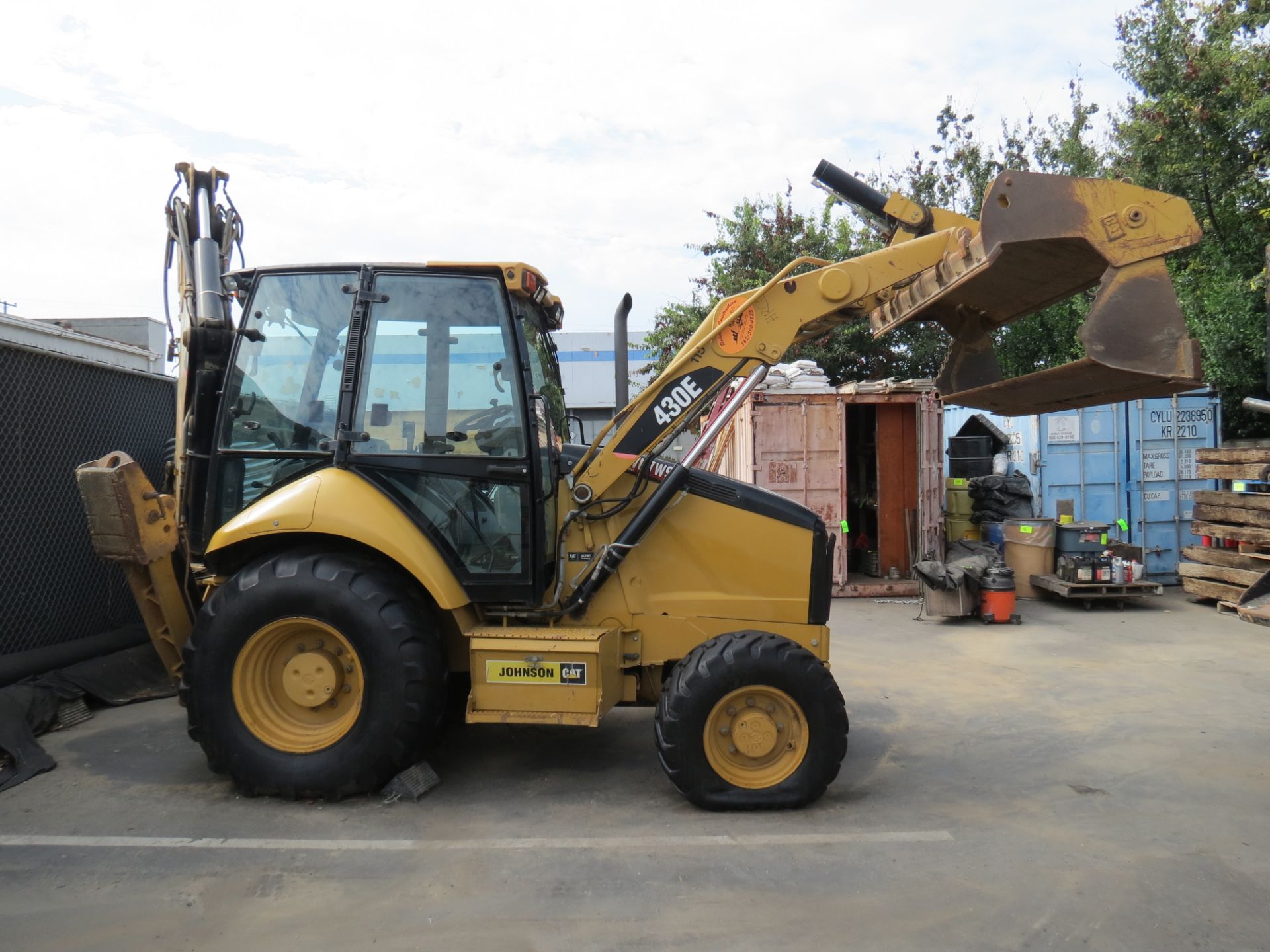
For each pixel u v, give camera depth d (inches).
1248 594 345.7
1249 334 428.8
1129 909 119.6
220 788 161.8
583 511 172.7
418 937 110.5
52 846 136.4
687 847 139.0
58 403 226.7
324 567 153.0
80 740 189.2
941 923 115.3
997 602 335.3
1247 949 109.5
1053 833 146.1
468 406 163.5
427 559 154.4
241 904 118.8
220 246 215.6
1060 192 142.4
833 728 154.5
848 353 656.4
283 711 158.6
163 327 468.8
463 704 202.4
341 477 159.0
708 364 171.3
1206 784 170.6
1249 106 438.3
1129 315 139.6
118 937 109.8
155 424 270.5
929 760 184.9
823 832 145.6
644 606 170.9
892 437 407.5
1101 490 418.3
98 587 240.5
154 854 134.0
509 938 110.6
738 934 112.0
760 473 394.6
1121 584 364.5
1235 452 361.4
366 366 162.6
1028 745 195.0
